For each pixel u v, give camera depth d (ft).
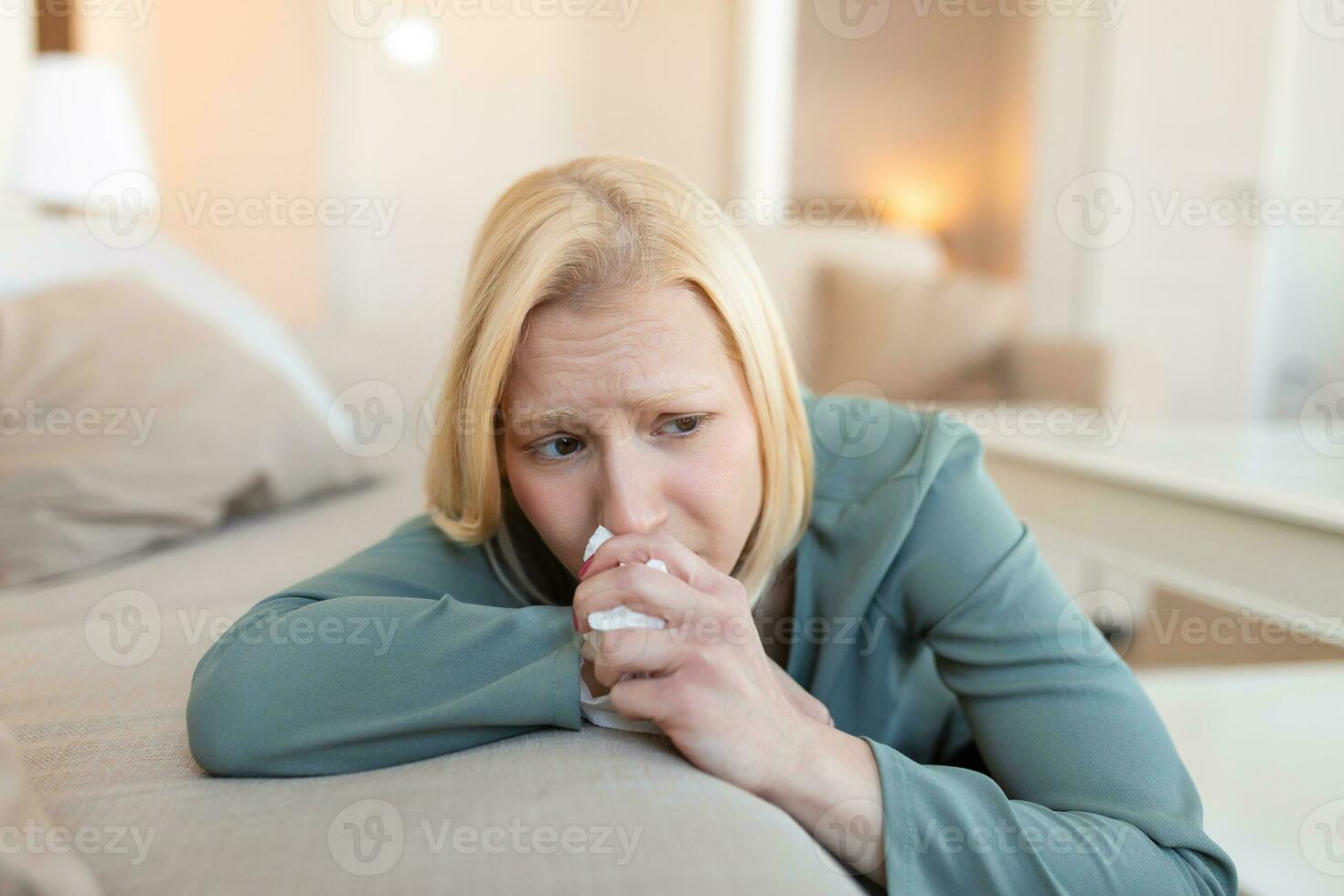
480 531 2.15
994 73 11.70
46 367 3.59
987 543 2.18
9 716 1.90
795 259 8.75
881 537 2.21
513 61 10.10
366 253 9.48
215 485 3.67
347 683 1.66
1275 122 10.36
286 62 8.96
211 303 4.75
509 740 1.69
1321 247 10.23
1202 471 3.30
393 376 5.89
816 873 1.28
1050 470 3.80
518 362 1.90
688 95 10.99
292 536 3.79
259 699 1.63
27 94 6.46
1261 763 2.71
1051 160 11.21
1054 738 1.91
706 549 1.96
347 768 1.62
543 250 1.84
